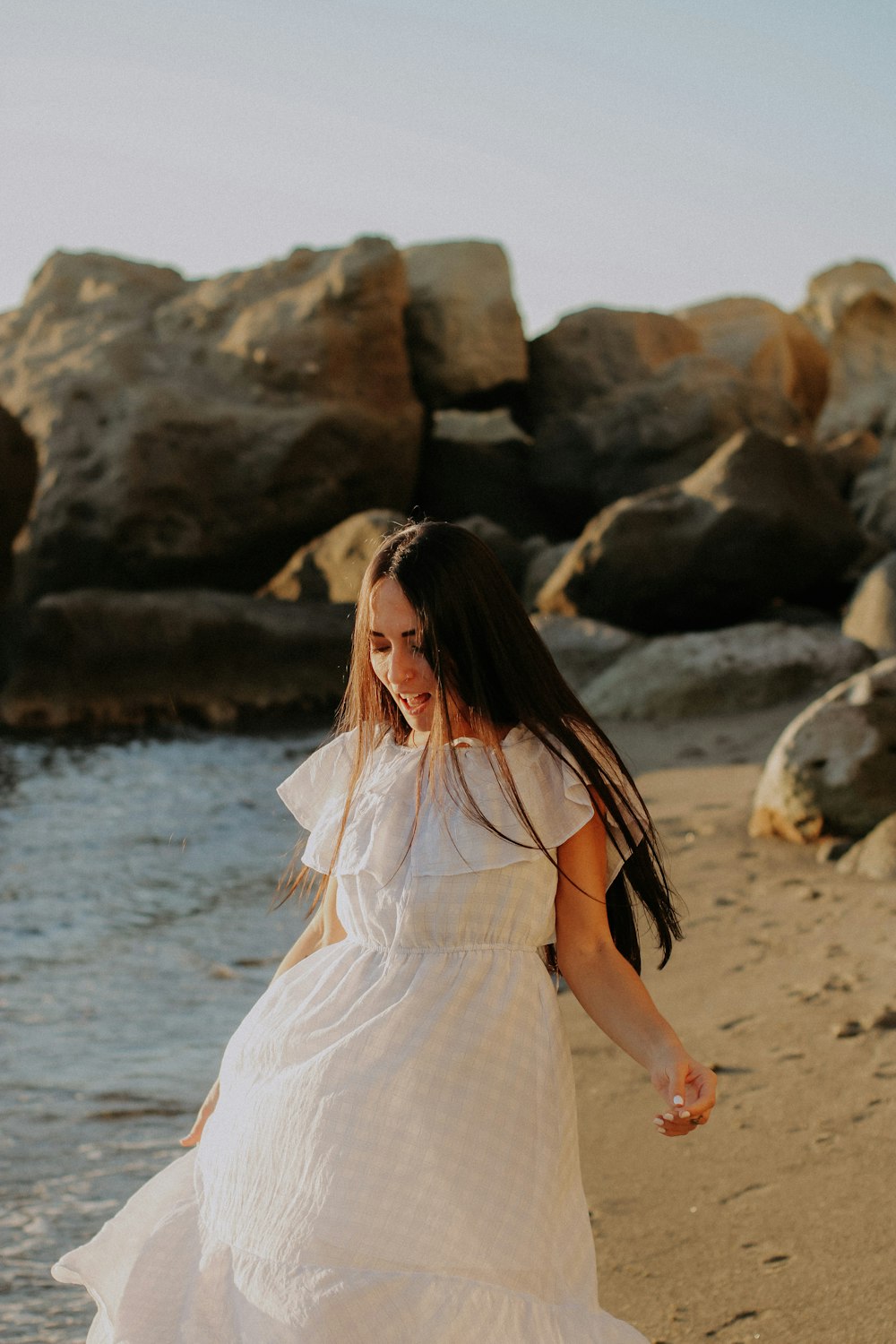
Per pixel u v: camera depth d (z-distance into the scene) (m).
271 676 18.11
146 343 22.09
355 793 2.28
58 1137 4.25
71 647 17.39
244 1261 1.98
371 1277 1.88
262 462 20.67
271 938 6.99
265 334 21.66
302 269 23.27
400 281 22.77
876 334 33.97
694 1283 3.04
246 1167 2.03
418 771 2.15
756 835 7.71
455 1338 1.86
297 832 10.09
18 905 7.74
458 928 2.06
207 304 22.67
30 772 13.26
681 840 7.86
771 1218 3.30
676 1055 1.99
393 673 2.21
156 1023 5.51
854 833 7.23
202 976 6.26
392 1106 1.96
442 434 26.44
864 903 6.05
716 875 6.95
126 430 20.17
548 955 2.28
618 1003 2.08
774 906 6.24
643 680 14.13
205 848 9.52
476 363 23.89
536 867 2.10
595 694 14.45
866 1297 2.85
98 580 20.08
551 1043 2.08
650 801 9.55
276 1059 2.09
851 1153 3.57
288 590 20.09
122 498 19.86
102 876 8.53
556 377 25.27
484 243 24.88
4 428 18.27
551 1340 1.91
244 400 21.36
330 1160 1.94
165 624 17.72
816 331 37.38
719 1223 3.32
